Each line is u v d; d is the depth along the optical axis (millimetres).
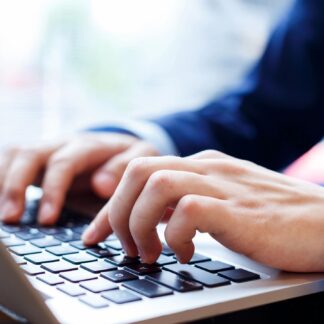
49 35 1553
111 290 397
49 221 658
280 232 461
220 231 456
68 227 636
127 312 356
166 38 1604
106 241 549
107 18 1595
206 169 512
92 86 1610
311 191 514
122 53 1624
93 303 367
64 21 1560
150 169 488
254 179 510
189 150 948
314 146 1084
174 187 468
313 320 424
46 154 771
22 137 1552
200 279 426
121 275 434
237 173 515
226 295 394
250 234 457
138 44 1631
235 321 390
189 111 1036
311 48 1130
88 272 443
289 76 1110
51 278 424
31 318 334
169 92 1591
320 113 1101
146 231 470
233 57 1468
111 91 1638
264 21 1411
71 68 1584
